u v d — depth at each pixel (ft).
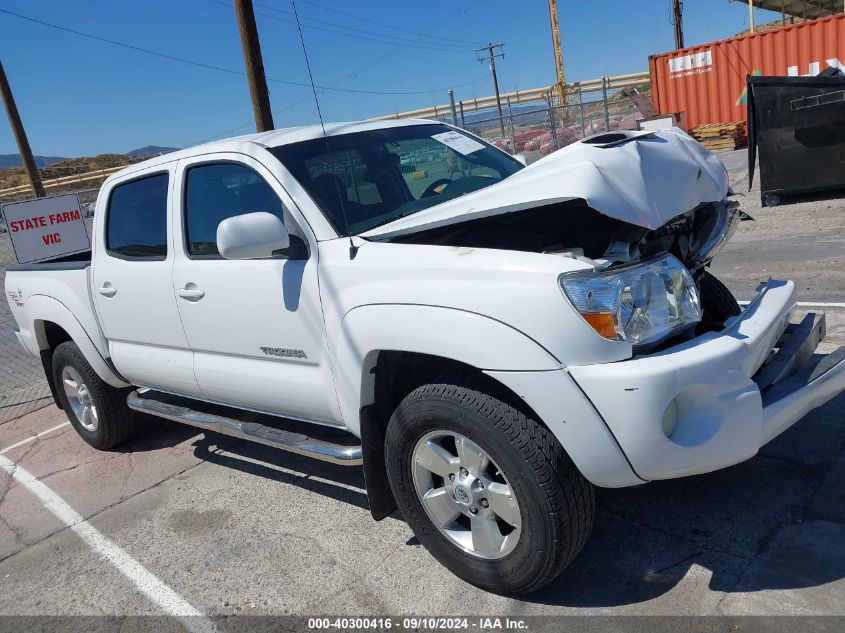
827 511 9.75
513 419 8.27
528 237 9.95
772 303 9.73
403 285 9.02
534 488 8.16
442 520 9.50
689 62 66.85
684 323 8.48
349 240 10.01
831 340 15.19
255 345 11.45
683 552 9.48
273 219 10.10
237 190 11.69
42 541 13.14
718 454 8.02
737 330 8.74
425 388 9.03
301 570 10.74
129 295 13.73
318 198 10.76
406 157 12.53
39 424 20.57
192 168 12.49
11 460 17.80
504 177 13.20
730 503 10.32
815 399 9.07
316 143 11.81
